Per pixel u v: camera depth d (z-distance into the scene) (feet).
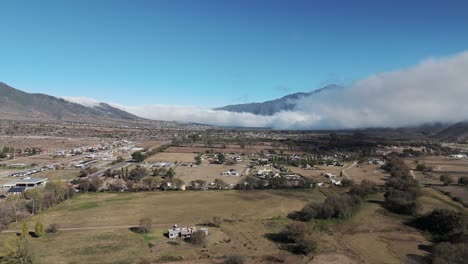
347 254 369.50
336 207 495.00
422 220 479.00
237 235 411.54
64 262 323.16
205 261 336.49
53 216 476.13
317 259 353.72
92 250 354.74
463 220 425.28
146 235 404.77
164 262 332.39
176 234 397.60
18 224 436.35
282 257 352.49
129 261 330.75
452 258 346.33
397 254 373.20
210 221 464.24
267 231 428.56
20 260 318.04
